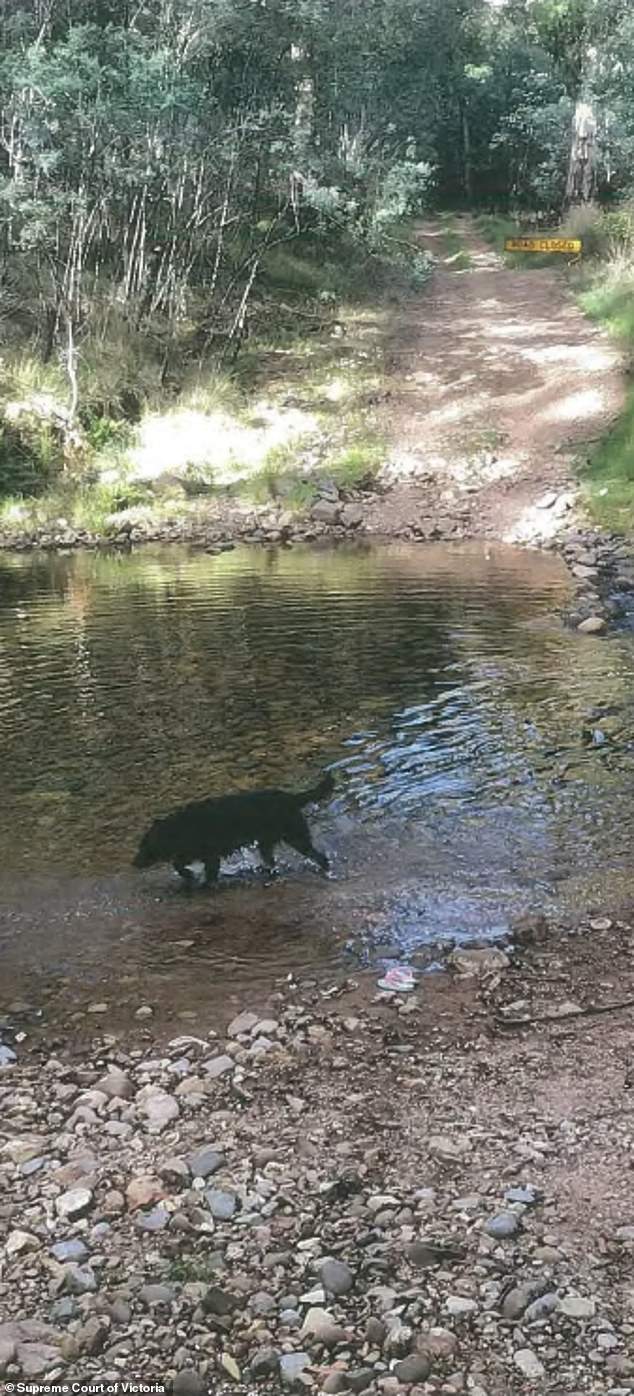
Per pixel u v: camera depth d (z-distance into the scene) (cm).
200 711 880
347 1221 346
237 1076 438
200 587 1292
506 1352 292
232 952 552
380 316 2666
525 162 4706
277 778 750
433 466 1827
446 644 1048
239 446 1911
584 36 3828
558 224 3856
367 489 1766
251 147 2362
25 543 1552
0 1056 463
